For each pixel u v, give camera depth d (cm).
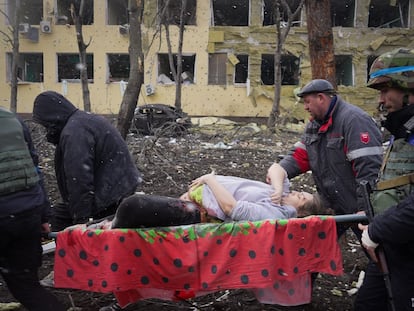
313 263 291
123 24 3244
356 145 325
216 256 284
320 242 292
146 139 1127
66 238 296
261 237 284
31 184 283
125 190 372
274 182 347
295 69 3325
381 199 249
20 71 3091
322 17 721
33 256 294
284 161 383
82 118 364
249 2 2973
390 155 253
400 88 237
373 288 286
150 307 375
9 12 3017
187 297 302
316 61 737
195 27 2952
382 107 254
